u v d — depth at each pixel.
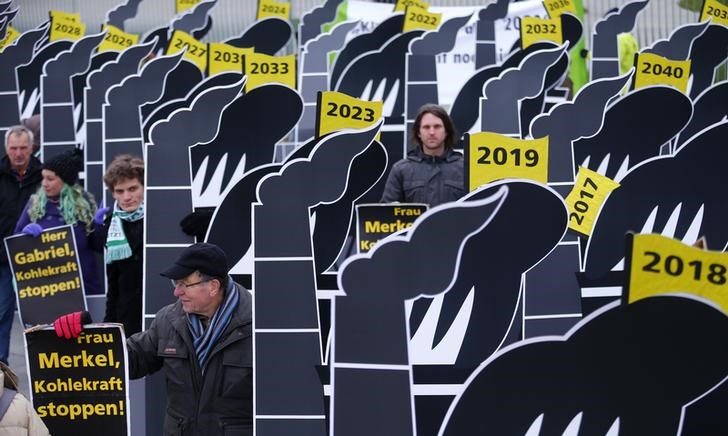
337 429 3.70
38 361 4.42
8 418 3.94
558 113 6.82
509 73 9.25
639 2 12.29
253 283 4.57
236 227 5.71
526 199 4.07
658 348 3.32
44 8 20.98
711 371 3.29
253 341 4.47
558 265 5.48
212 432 4.46
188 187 6.12
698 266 3.27
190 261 4.39
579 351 3.38
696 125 8.65
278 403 4.44
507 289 4.23
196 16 15.09
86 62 12.37
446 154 7.49
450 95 14.26
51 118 11.16
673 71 9.15
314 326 4.52
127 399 4.40
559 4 13.20
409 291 3.70
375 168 5.66
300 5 18.38
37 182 8.64
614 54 12.19
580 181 5.27
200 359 4.48
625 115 6.72
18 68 12.91
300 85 12.23
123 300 6.25
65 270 6.64
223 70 10.28
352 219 5.80
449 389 4.02
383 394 3.68
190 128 6.29
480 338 4.36
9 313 8.33
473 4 17.55
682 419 3.32
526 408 3.42
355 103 6.44
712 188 5.08
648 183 5.14
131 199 6.20
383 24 12.38
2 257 8.27
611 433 3.37
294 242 4.63
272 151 6.48
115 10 15.99
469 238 4.19
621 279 4.87
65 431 4.43
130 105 8.95
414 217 5.66
